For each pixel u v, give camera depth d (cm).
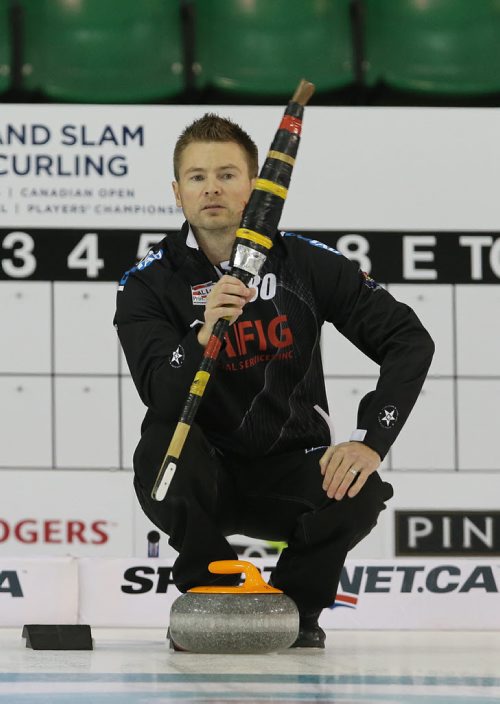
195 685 729
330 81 1428
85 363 1401
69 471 1388
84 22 1408
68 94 1409
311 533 984
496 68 1432
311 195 1416
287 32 1425
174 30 1418
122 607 1323
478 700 664
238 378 1018
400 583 1342
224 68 1422
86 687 716
